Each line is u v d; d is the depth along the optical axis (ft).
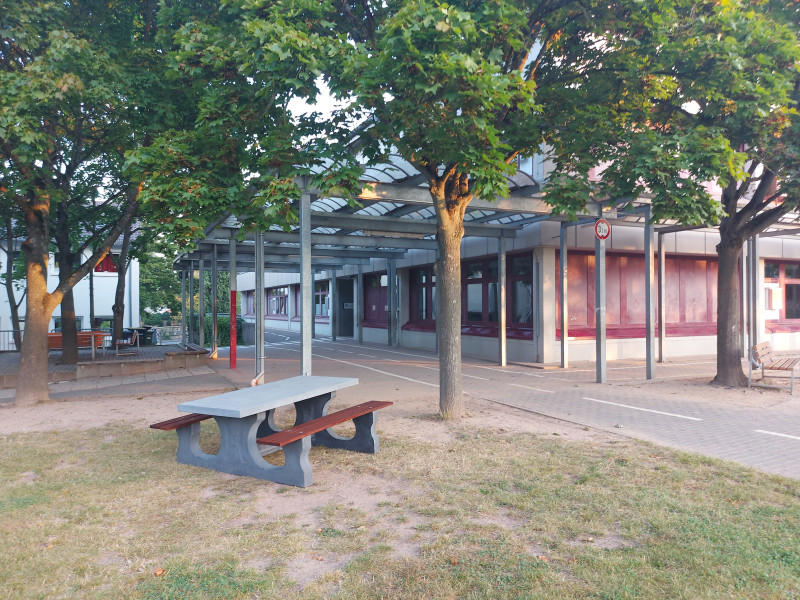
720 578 10.54
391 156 30.99
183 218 20.92
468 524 13.21
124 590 10.50
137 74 29.66
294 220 22.54
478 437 21.47
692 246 56.49
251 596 10.23
